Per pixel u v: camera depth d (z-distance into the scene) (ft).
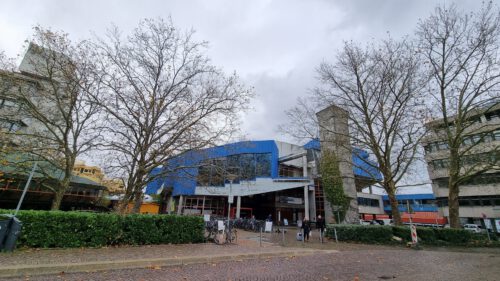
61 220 31.32
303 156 121.49
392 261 31.01
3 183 65.87
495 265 29.48
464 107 62.64
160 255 28.89
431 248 49.83
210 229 51.47
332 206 103.45
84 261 23.49
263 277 21.36
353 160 96.99
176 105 50.26
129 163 48.88
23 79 45.32
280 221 123.65
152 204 162.91
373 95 64.95
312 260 30.94
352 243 53.26
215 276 21.40
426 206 179.52
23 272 19.80
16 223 27.02
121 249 32.04
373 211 199.11
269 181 115.55
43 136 46.68
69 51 43.83
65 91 45.83
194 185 122.31
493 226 106.83
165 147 47.83
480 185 113.39
